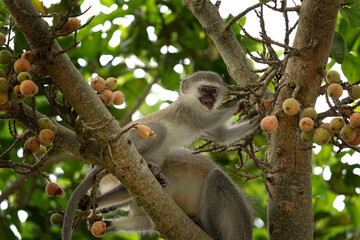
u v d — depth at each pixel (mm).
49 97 5898
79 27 5551
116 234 11898
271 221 7672
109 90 6270
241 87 7152
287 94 7059
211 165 9523
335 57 8258
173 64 12359
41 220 11875
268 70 7469
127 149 6305
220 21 9516
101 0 12367
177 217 6883
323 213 12500
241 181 12062
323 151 12555
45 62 5703
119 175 6395
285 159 7500
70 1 5305
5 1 5453
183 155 9453
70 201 6965
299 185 7555
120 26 13383
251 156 6965
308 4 6652
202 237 7094
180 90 10359
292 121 7180
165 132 9141
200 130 9594
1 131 12008
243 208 8641
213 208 8578
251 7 8508
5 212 11234
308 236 7578
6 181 12836
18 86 5391
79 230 10844
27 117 5973
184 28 12594
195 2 9750
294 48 6617
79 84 5906
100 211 8797
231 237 8539
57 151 6504
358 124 5652
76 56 12430
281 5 6672
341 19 9695
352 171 12062
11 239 10680
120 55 13219
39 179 11812
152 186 6605
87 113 5988
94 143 6262
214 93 10023
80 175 12469
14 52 7406
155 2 12586
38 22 5598
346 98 6453
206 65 12320
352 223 12242
